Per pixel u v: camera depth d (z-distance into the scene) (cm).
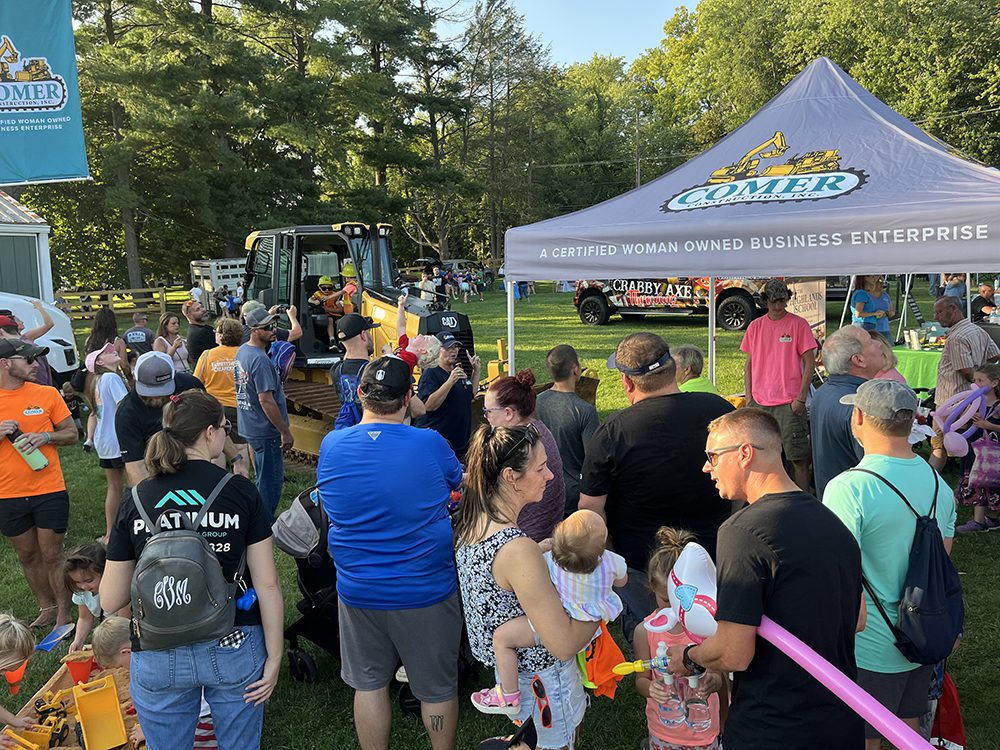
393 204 3659
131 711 356
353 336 513
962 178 466
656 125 5809
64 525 479
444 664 305
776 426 221
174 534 254
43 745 335
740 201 514
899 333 1131
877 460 268
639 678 311
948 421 565
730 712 223
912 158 505
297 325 734
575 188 5200
